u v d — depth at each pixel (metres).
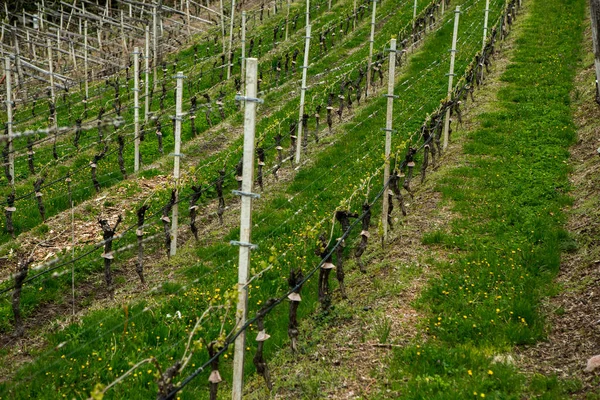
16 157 22.14
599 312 9.38
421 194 15.27
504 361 8.51
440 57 28.44
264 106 25.22
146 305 11.23
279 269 12.02
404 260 11.96
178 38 41.50
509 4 32.41
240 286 7.71
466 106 21.83
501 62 26.53
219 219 15.19
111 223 15.62
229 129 23.66
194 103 22.97
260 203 16.16
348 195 15.43
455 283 10.72
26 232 15.56
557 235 12.16
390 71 12.29
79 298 12.10
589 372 8.05
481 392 7.78
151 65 35.09
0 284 12.19
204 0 50.72
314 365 8.99
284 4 45.00
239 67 32.38
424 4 39.06
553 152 16.70
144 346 9.73
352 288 11.20
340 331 9.86
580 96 21.17
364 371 8.73
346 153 18.78
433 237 12.59
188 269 12.65
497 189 14.81
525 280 10.66
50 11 43.78
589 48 26.38
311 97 25.11
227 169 18.64
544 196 14.22
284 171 18.55
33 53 37.81
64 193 17.91
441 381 7.98
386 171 12.58
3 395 8.55
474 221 13.33
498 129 18.98
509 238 12.38
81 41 43.12
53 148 21.98
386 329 9.57
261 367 8.36
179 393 8.44
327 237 13.06
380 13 39.06
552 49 26.94
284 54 32.19
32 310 11.53
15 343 10.46
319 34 34.00
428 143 15.46
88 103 30.22
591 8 13.26
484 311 9.70
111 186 18.55
